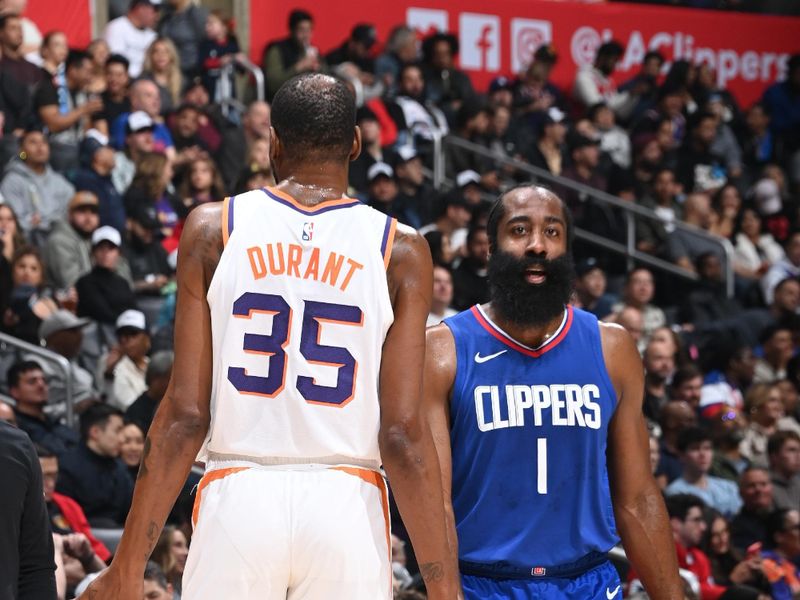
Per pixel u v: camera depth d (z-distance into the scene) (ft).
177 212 104.78
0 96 109.09
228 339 28.73
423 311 29.45
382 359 29.07
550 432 36.32
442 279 90.94
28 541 31.53
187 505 68.49
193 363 28.89
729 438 96.58
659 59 153.69
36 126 109.91
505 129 134.51
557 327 37.35
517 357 36.94
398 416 28.58
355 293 28.96
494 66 151.02
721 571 80.02
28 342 86.79
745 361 112.68
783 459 90.68
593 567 36.88
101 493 71.51
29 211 100.01
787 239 143.02
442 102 139.44
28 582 31.63
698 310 125.18
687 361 104.27
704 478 87.81
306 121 29.99
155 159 103.14
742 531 84.84
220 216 29.43
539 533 36.17
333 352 28.66
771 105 162.30
